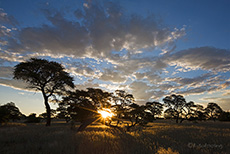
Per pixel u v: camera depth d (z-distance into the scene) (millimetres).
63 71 24266
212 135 11258
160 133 13523
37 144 6262
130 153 5512
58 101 23609
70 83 23969
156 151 6070
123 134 11023
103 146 6125
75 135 8758
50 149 5504
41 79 22281
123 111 21141
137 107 21594
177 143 8062
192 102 51281
